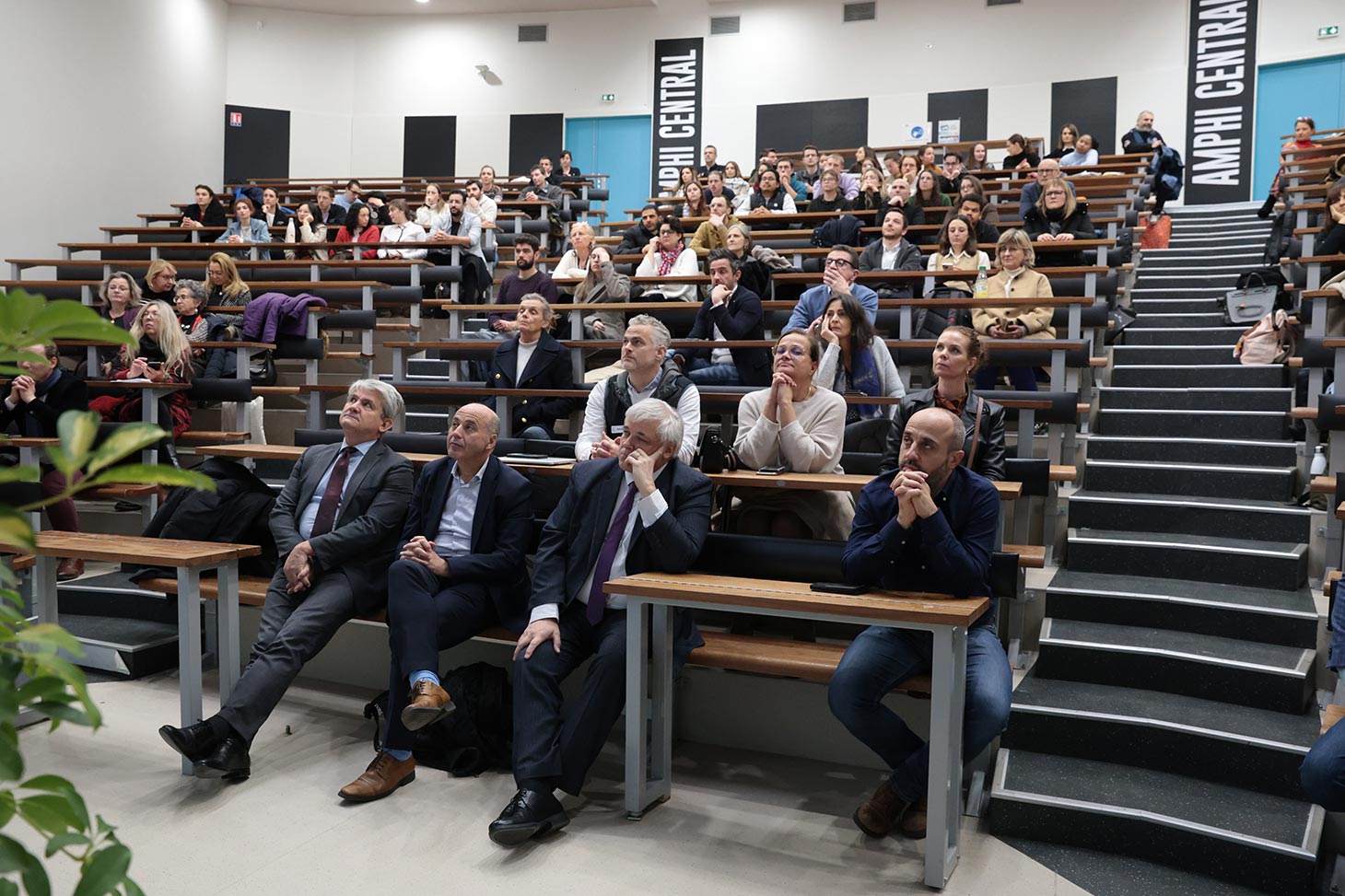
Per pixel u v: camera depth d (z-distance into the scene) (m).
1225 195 10.95
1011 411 4.20
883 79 12.20
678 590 2.37
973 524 2.42
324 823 2.45
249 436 5.01
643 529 2.69
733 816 2.53
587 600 2.71
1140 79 11.26
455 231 8.51
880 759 2.86
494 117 13.28
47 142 9.34
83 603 3.87
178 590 2.96
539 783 2.41
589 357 5.25
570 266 6.45
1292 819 2.31
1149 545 3.50
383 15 13.24
